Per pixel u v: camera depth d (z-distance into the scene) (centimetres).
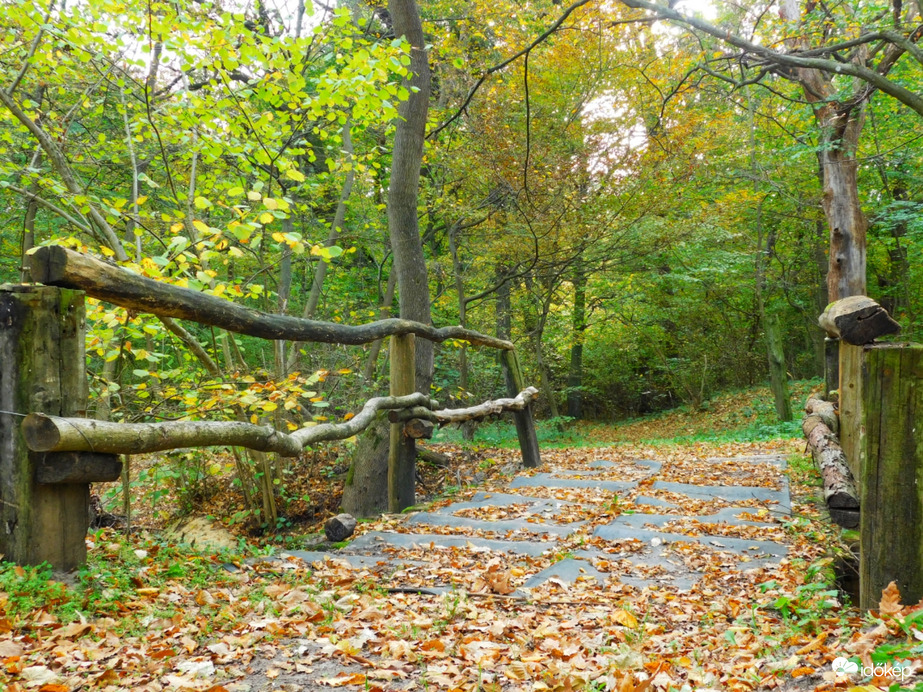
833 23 810
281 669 243
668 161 1164
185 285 425
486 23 1121
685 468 768
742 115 1306
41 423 266
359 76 540
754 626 298
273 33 846
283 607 312
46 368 285
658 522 521
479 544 472
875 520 283
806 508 552
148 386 540
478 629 294
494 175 1173
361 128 741
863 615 286
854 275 1089
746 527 491
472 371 1468
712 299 1980
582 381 2255
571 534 491
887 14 818
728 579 383
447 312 1644
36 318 284
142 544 408
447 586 375
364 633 278
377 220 1172
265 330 395
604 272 1712
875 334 339
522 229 1237
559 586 372
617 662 250
